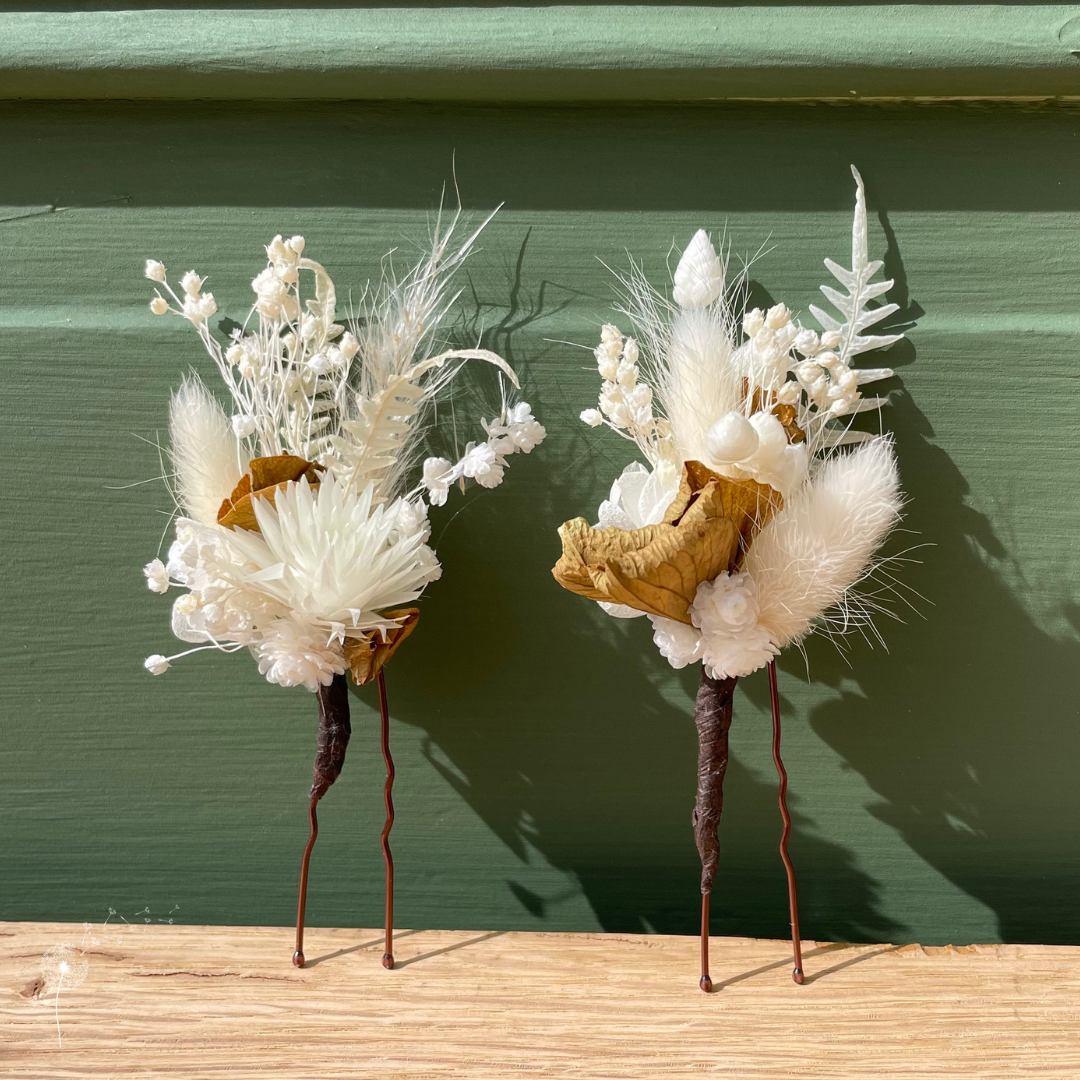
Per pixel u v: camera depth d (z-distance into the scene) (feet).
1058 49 1.12
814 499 1.08
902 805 1.17
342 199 1.17
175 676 1.19
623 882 1.19
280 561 1.08
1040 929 1.17
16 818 1.20
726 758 1.09
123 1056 1.07
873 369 1.15
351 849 1.19
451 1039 1.08
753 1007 1.09
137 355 1.17
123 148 1.17
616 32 1.14
